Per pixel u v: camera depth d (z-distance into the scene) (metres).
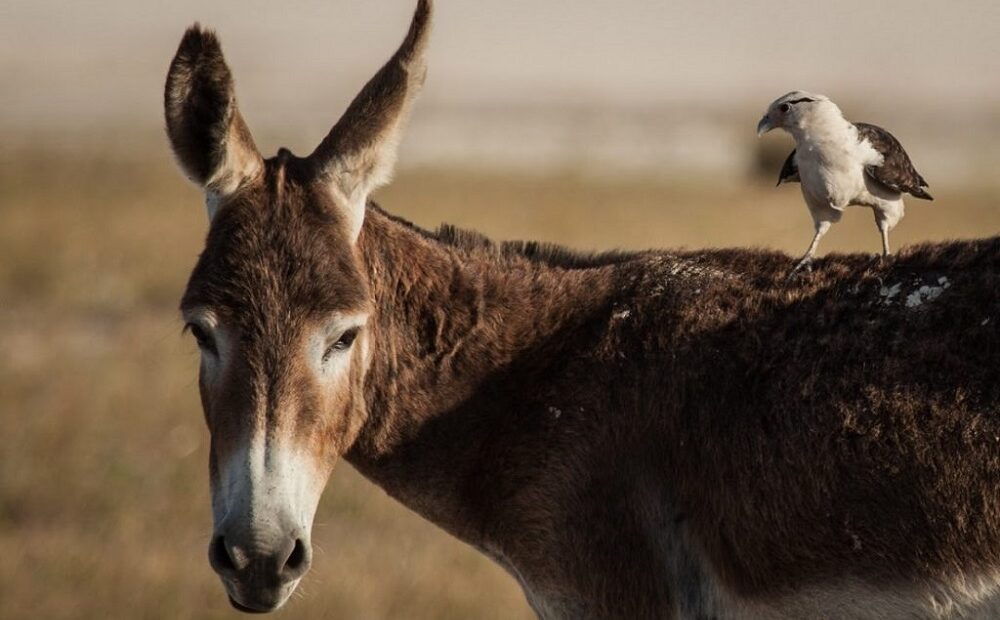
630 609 18.05
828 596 17.23
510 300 19.16
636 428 18.06
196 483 37.50
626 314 18.66
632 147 133.50
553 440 18.27
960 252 17.72
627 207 81.38
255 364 16.22
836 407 17.08
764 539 17.38
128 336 53.72
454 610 29.02
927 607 16.77
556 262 20.00
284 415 16.12
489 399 18.81
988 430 16.39
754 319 18.09
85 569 30.88
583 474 18.11
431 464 18.91
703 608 17.98
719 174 105.69
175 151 17.48
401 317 18.84
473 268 19.38
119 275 64.50
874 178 18.39
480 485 18.69
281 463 15.99
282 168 17.61
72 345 52.53
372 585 30.00
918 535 16.62
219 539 15.79
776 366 17.62
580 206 81.88
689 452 17.78
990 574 16.44
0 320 56.91
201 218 80.00
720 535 17.64
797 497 17.16
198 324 16.55
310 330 16.45
